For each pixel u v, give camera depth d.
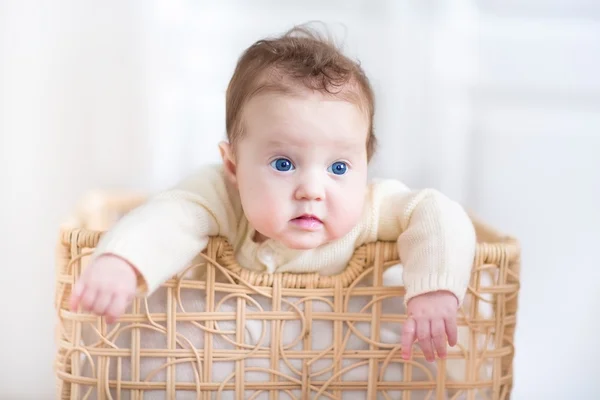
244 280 0.94
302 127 0.89
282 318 0.95
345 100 0.91
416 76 1.52
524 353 1.61
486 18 1.52
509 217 1.58
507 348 1.00
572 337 1.60
